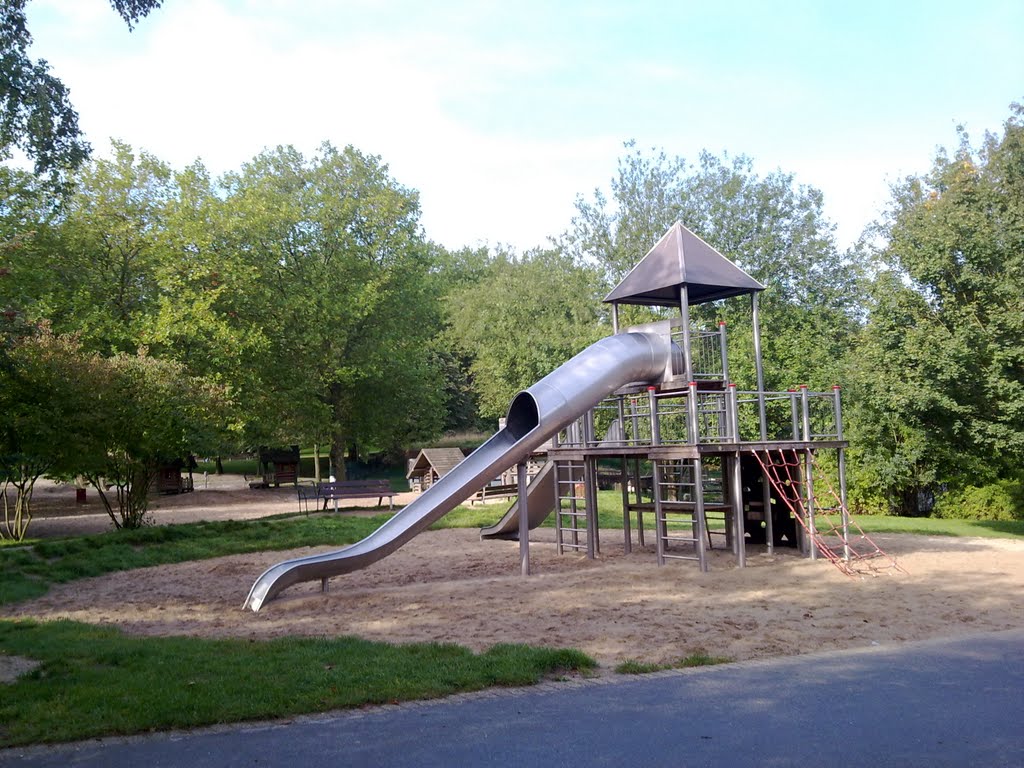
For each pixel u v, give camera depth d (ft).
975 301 60.44
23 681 23.62
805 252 119.75
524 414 50.55
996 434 57.41
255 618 36.04
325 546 62.13
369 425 126.52
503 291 149.18
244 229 108.78
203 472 177.99
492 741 19.30
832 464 83.46
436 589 42.63
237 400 105.50
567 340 115.24
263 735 19.86
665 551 56.85
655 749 18.69
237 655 26.68
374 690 22.71
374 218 119.55
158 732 20.12
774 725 20.30
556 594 40.22
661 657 27.25
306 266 116.16
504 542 64.28
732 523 57.21
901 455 70.85
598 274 121.60
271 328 109.70
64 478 70.90
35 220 93.25
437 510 45.98
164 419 67.56
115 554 55.52
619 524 76.48
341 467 125.70
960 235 60.95
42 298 90.17
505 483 102.12
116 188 104.78
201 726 20.51
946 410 59.93
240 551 60.03
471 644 29.35
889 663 26.37
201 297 99.30
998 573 45.32
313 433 121.49
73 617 36.96
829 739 19.26
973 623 32.68
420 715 21.30
